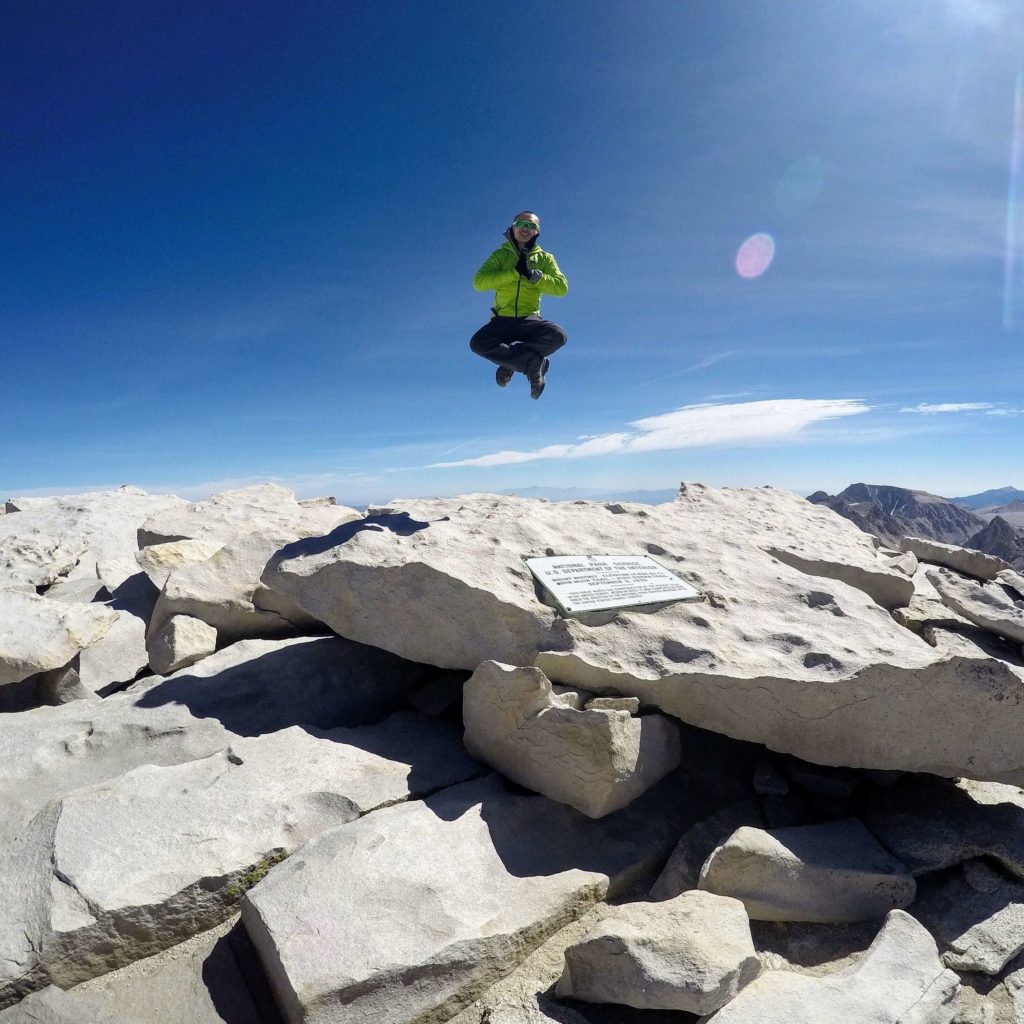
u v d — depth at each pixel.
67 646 3.16
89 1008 1.59
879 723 2.47
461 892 1.95
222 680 3.17
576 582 3.09
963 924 1.99
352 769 2.52
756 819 2.46
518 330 4.30
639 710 2.69
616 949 1.67
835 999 1.60
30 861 1.93
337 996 1.58
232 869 1.98
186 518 5.47
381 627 3.03
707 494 5.14
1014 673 2.44
